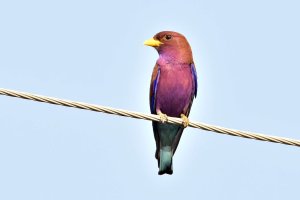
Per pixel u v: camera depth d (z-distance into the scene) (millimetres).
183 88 14023
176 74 13984
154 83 14086
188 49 14133
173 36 14109
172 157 14477
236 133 11766
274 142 11680
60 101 11219
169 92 14031
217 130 11867
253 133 11711
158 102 14180
